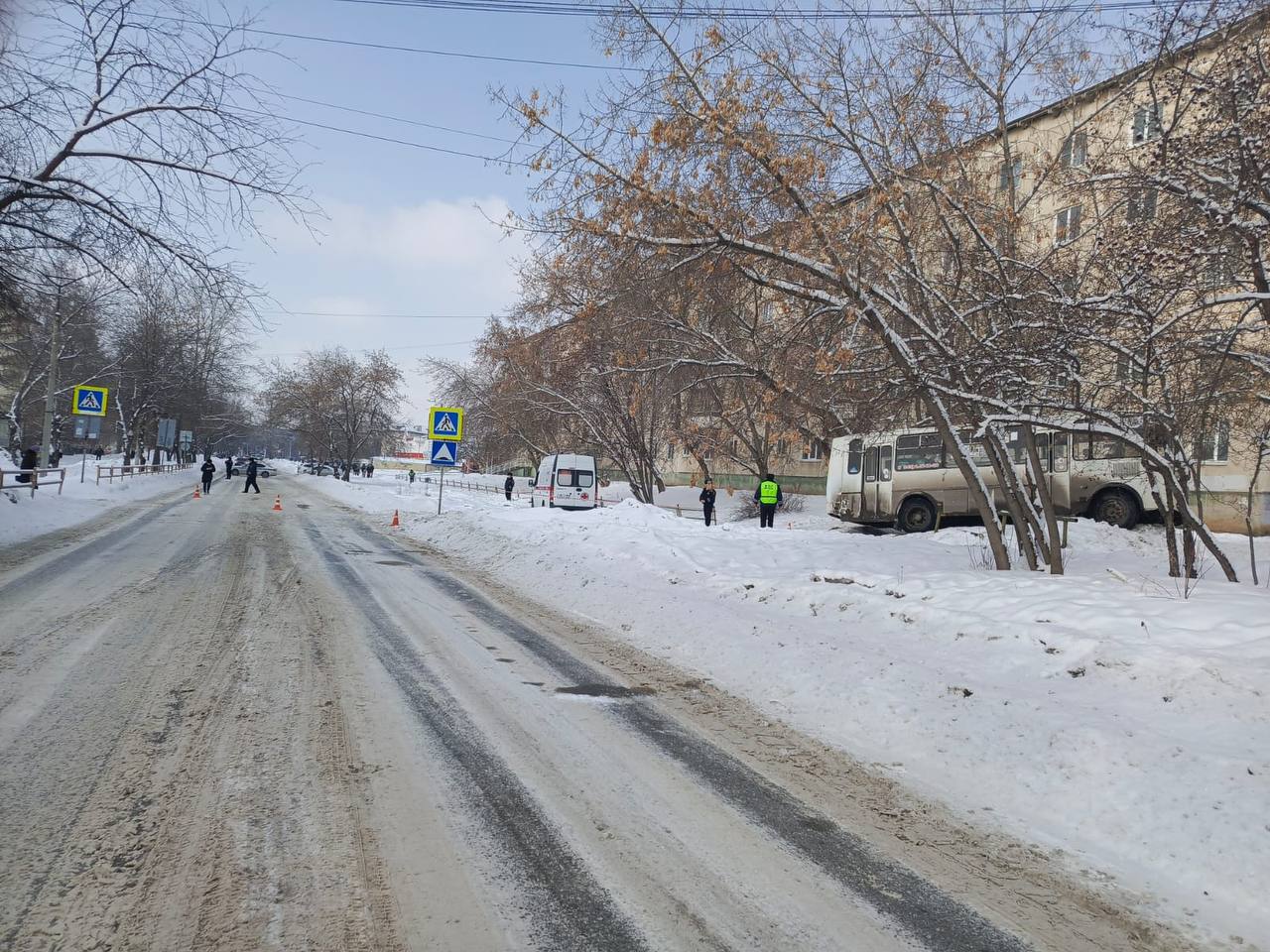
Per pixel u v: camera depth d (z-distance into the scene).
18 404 43.25
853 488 23.58
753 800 4.43
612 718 5.78
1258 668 5.70
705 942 3.01
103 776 4.23
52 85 11.45
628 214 9.10
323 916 3.04
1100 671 6.34
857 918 3.25
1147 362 8.68
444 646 7.76
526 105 8.86
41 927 2.88
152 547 14.35
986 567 12.38
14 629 7.46
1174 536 10.05
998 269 10.17
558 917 3.13
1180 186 7.55
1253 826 3.94
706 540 16.28
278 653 7.02
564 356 13.57
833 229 8.82
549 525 19.47
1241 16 7.59
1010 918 3.32
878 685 6.41
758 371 11.30
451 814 4.01
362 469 77.56
